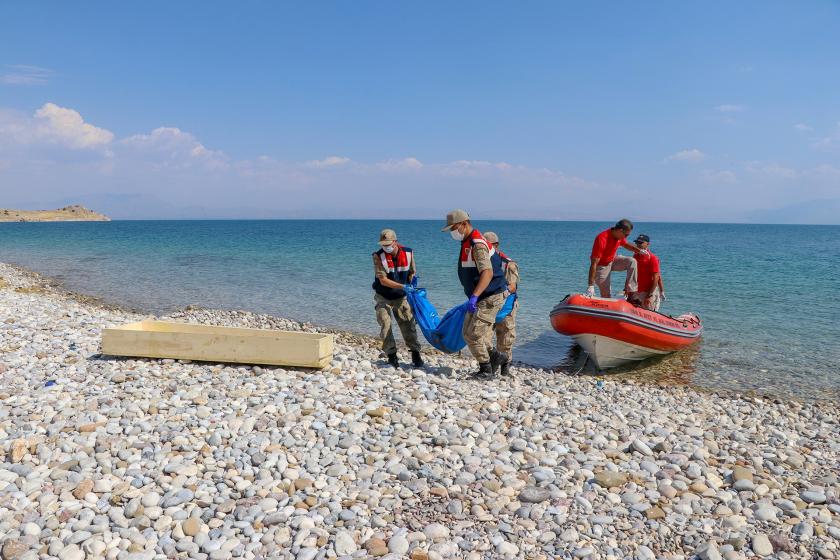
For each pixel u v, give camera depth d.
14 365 7.84
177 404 6.26
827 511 4.48
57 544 3.66
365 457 5.09
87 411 5.96
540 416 6.46
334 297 18.83
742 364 10.77
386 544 3.81
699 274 25.30
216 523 4.01
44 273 26.22
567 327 10.37
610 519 4.24
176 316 14.43
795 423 7.50
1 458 4.84
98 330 10.75
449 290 19.94
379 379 7.59
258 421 5.78
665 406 7.91
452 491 4.55
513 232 103.06
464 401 6.78
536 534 4.03
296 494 4.42
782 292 19.44
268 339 7.79
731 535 4.07
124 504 4.22
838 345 12.11
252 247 47.12
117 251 42.06
